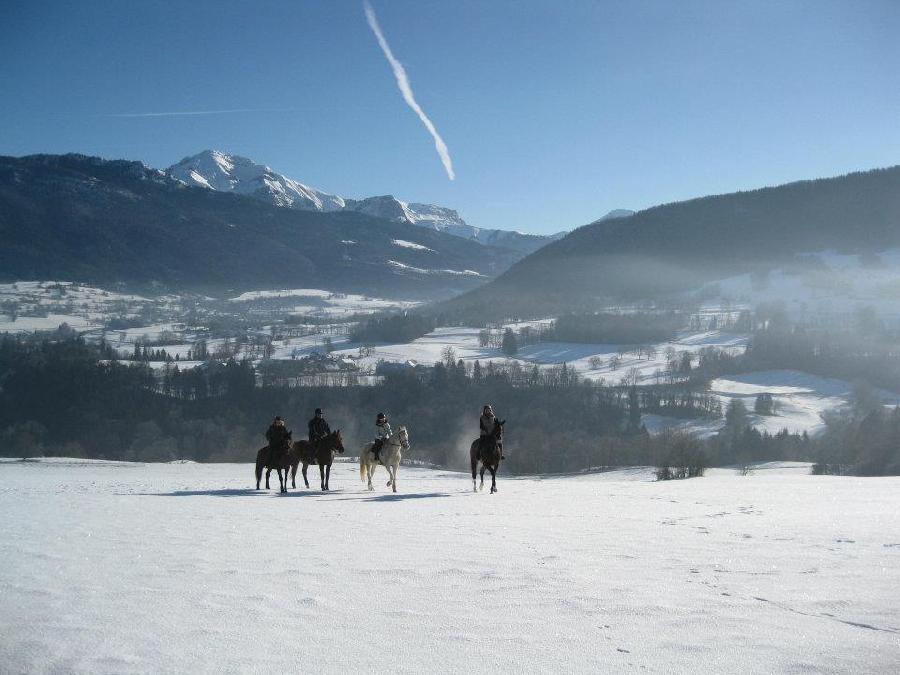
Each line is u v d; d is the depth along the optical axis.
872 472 103.56
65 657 6.45
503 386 185.00
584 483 36.19
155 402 168.88
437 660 6.39
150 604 8.18
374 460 28.56
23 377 169.50
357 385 198.62
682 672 6.08
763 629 7.16
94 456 142.00
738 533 13.00
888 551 10.84
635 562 10.41
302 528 14.61
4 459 69.06
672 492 24.05
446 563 10.48
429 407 166.50
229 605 8.14
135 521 15.95
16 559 10.91
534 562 10.49
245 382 188.38
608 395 183.38
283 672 6.11
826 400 195.00
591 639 6.92
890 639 6.83
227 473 56.06
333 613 7.82
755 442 131.62
